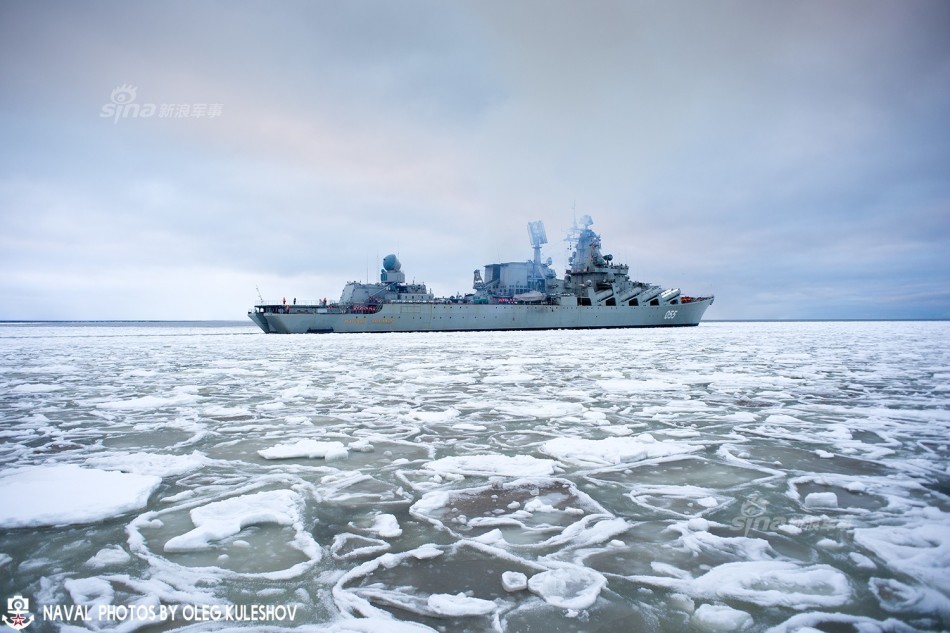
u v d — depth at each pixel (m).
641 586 3.52
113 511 4.83
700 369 17.33
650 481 5.73
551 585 3.50
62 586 3.55
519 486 5.60
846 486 5.49
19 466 6.26
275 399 11.52
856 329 70.75
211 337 49.31
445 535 4.38
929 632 2.94
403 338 43.19
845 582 3.47
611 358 21.86
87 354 26.56
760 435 7.82
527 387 13.21
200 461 6.52
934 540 4.08
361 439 7.72
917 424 8.54
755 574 3.60
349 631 2.99
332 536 4.38
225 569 3.78
